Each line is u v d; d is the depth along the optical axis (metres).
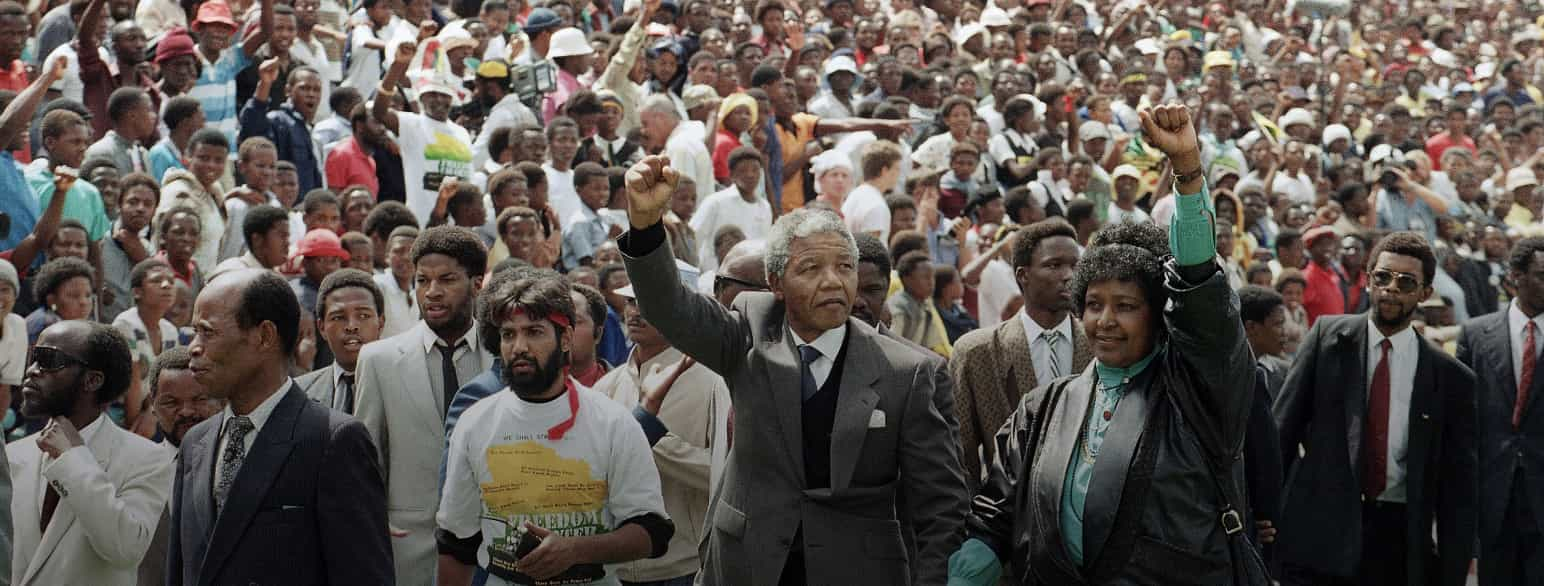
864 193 9.96
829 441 4.02
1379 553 6.23
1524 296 6.70
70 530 4.56
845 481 3.95
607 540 4.12
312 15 11.87
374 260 8.16
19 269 7.02
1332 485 6.16
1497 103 20.23
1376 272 6.16
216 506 3.79
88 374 4.63
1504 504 6.57
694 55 12.56
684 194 9.58
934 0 18.44
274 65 9.91
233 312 3.79
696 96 11.73
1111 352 3.89
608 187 9.37
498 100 11.34
